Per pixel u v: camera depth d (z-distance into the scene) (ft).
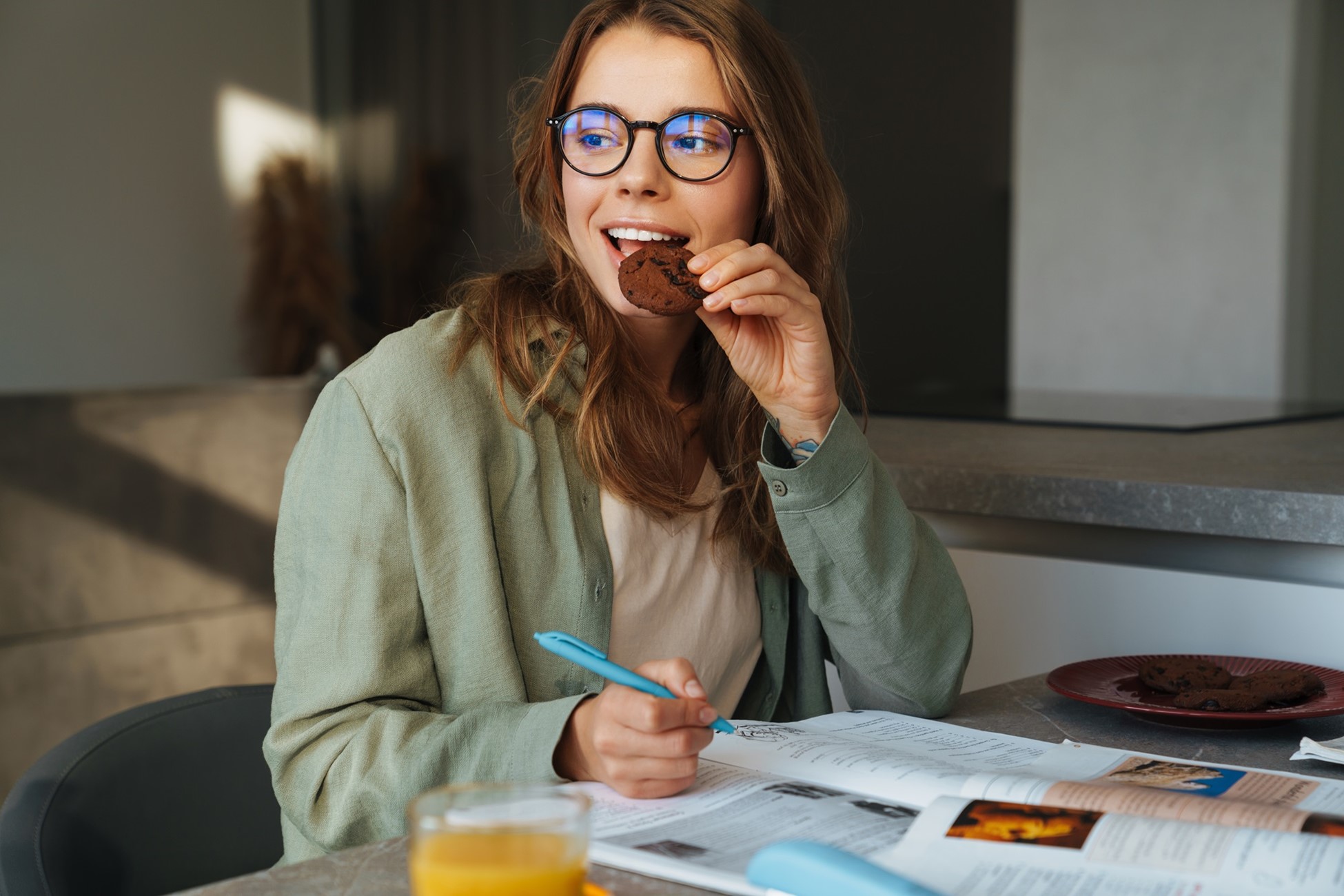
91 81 11.05
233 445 10.95
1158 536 4.97
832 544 3.54
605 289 3.62
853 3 11.64
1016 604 5.35
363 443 3.27
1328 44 13.04
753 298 3.27
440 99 11.65
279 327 12.13
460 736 2.85
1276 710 3.36
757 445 4.01
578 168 3.57
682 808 2.57
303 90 12.45
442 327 3.63
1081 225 14.33
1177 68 13.48
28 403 9.70
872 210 12.10
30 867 3.09
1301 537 4.30
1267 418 7.20
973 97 13.51
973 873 2.17
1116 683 3.83
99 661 10.14
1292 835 2.21
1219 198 13.33
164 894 3.55
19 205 10.69
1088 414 7.55
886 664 3.70
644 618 3.72
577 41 3.70
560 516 3.56
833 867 2.06
